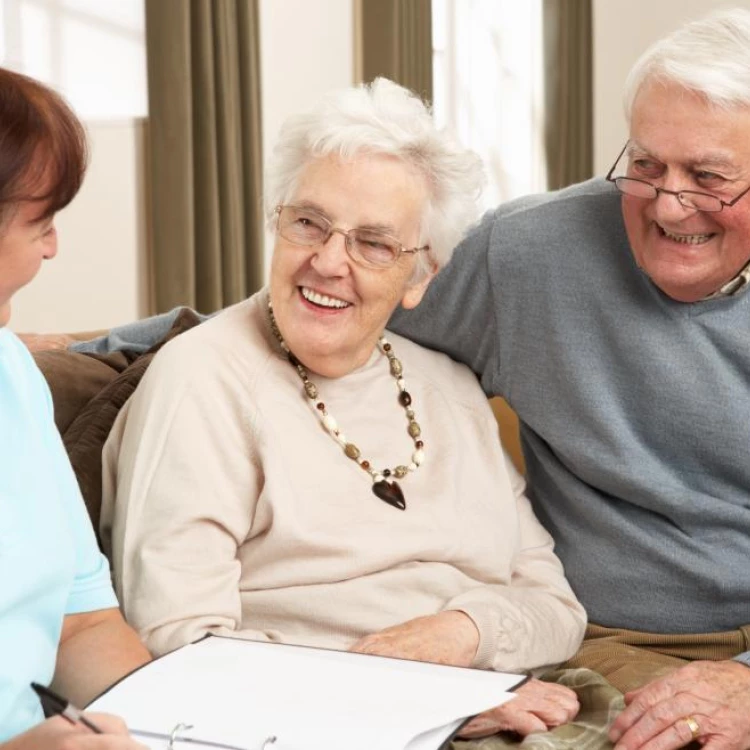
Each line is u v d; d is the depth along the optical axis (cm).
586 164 995
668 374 228
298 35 771
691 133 204
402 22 821
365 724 147
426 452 223
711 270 215
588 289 231
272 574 202
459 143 214
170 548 193
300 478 205
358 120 204
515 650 209
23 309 632
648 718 185
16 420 164
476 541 220
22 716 158
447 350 248
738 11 209
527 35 960
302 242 205
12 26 616
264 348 212
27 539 158
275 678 161
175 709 151
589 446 234
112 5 655
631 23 1019
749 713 187
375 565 206
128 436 203
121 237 668
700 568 230
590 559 239
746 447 229
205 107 677
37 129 136
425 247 218
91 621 179
